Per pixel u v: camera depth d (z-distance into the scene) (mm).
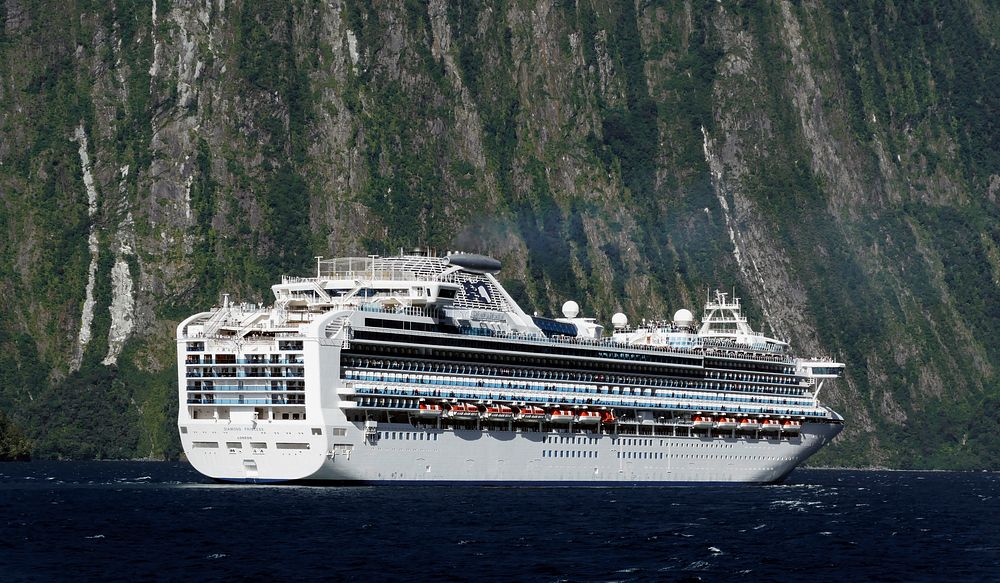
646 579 187125
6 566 191500
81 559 196625
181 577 183750
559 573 189125
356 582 181125
